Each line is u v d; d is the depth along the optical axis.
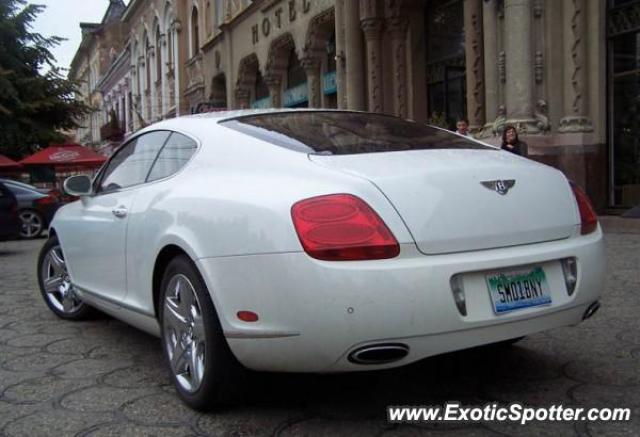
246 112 4.04
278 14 22.88
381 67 16.80
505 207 3.07
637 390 3.45
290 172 3.12
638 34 10.59
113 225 4.23
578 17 10.93
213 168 3.52
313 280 2.74
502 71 11.59
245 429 3.09
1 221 10.55
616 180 11.11
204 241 3.17
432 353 2.85
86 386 3.76
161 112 39.69
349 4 17.23
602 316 4.88
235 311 2.99
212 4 29.80
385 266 2.74
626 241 8.47
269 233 2.88
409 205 2.86
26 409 3.42
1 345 4.71
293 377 3.76
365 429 3.06
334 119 3.94
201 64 31.83
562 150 11.02
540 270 3.11
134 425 3.17
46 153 22.08
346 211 2.80
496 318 2.91
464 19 13.97
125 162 4.55
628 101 10.82
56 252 5.52
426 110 16.66
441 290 2.79
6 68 26.73
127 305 4.04
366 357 2.77
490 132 11.43
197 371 3.29
